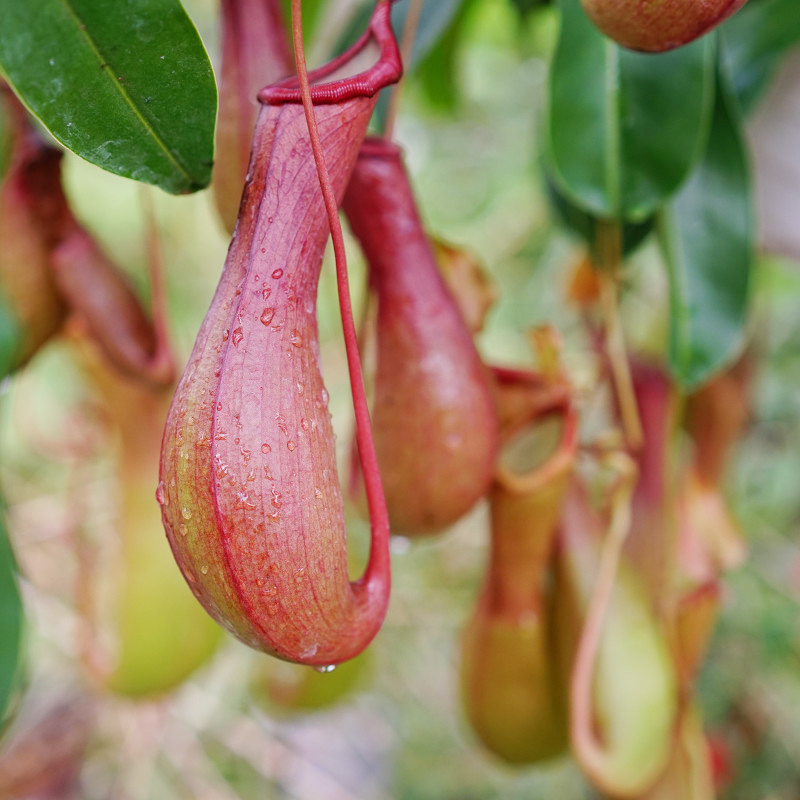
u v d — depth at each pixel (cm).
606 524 62
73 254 56
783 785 113
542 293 140
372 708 132
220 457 44
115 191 129
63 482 128
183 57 46
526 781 117
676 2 45
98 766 117
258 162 45
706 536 70
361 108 46
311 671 70
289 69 50
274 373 44
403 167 51
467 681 61
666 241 58
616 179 55
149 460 65
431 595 134
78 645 70
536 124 65
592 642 57
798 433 130
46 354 132
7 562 52
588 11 46
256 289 44
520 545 58
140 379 58
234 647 121
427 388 51
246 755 121
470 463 52
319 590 44
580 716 57
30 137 54
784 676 115
